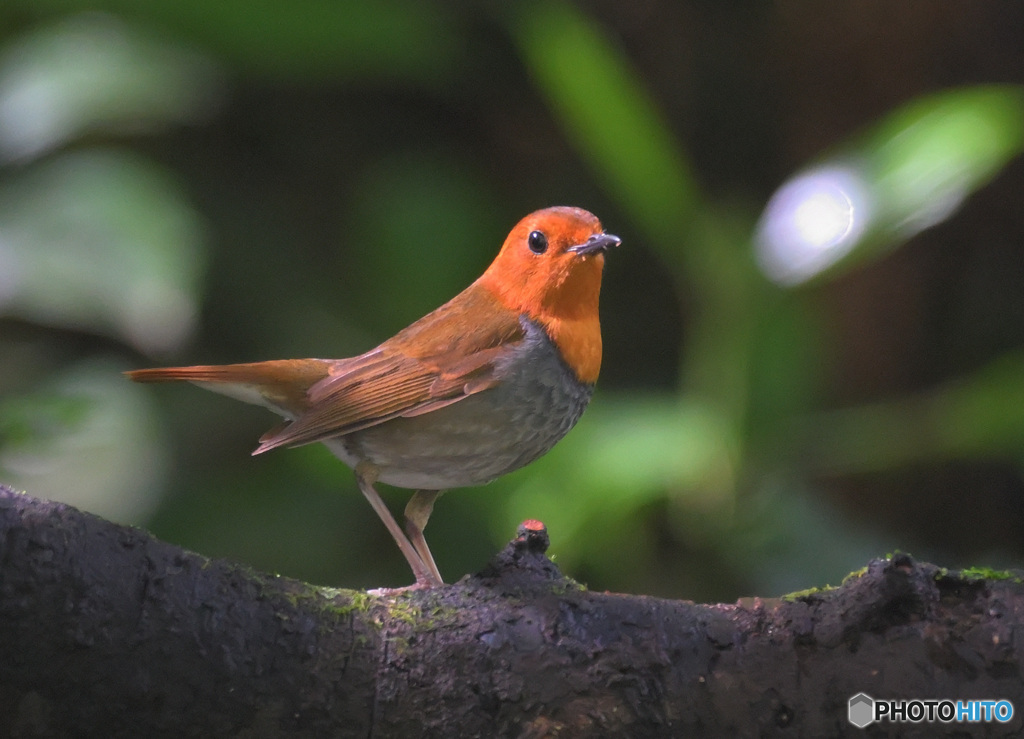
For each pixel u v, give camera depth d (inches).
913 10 453.1
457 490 397.4
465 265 458.6
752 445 354.3
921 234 470.0
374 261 454.9
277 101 513.0
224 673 185.6
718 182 531.2
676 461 349.1
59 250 368.8
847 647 186.7
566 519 349.1
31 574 176.4
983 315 488.4
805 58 483.8
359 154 525.7
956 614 186.5
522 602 198.5
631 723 188.1
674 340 514.3
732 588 380.8
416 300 448.8
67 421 281.9
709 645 190.1
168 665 183.2
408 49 430.3
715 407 354.9
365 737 191.2
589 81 354.3
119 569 182.9
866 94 479.2
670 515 369.7
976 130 330.3
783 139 514.6
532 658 191.0
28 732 183.6
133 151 474.0
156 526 395.2
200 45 427.2
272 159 513.0
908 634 185.3
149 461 405.7
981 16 449.1
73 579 178.7
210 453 426.3
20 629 176.4
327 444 306.8
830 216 334.0
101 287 363.6
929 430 372.8
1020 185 467.2
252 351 458.6
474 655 191.3
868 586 186.4
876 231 330.3
